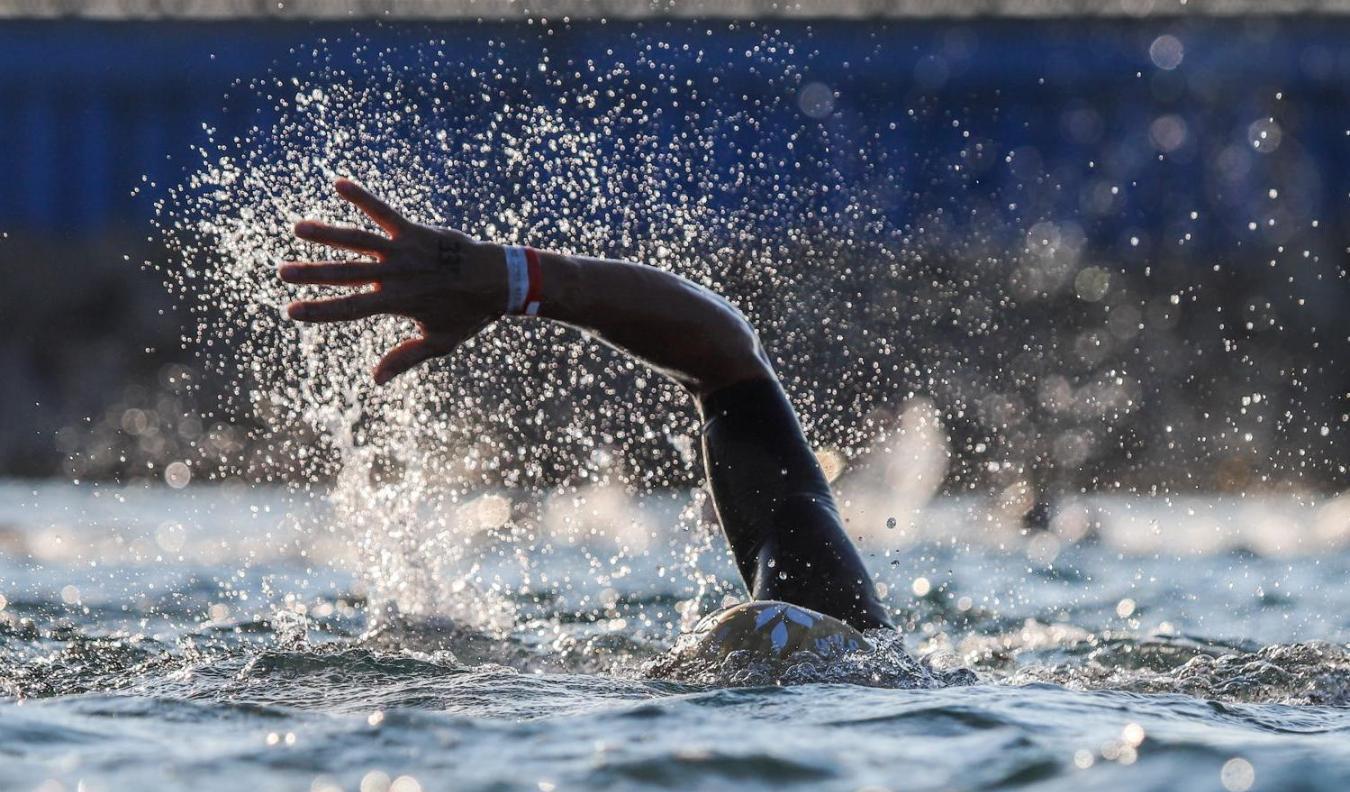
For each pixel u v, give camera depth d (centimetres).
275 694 1195
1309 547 3781
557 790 861
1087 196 7169
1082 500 5381
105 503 4884
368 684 1245
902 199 6881
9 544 3412
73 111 7238
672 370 1444
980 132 7038
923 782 891
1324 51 7244
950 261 6738
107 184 7312
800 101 6731
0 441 6962
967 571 3083
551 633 1831
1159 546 3797
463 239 1238
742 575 1443
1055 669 1606
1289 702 1316
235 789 856
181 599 2248
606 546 3422
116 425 6925
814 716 1076
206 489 5625
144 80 7106
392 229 1212
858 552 1415
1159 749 970
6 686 1306
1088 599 2555
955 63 7006
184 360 6981
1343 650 1566
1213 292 7138
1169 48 7194
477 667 1362
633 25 5431
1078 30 7131
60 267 7400
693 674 1290
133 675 1373
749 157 5681
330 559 3000
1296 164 7281
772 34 6059
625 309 1356
